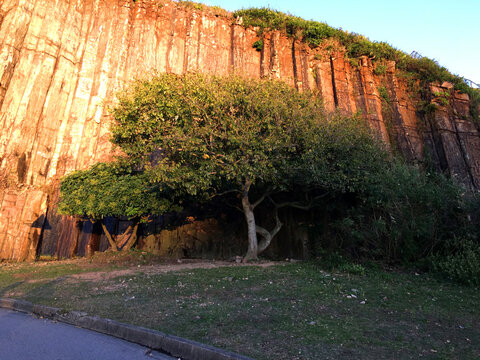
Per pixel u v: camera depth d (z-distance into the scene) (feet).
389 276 30.48
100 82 70.28
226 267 36.47
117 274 33.71
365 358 12.76
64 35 71.10
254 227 44.62
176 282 28.60
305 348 13.60
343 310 19.94
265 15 84.12
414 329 16.74
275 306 20.56
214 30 80.69
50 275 34.53
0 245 53.57
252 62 80.59
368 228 39.29
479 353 13.60
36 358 13.38
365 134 45.73
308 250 50.88
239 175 37.37
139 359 13.41
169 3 80.18
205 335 15.11
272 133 38.37
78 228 59.93
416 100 77.25
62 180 49.96
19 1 67.56
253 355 12.76
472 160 67.82
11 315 20.97
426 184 39.22
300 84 77.00
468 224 35.55
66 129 66.95
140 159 43.47
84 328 17.90
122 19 76.07
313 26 82.38
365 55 81.30
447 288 27.04
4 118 61.21
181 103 39.99
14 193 57.36
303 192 50.06
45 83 66.33
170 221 60.34
